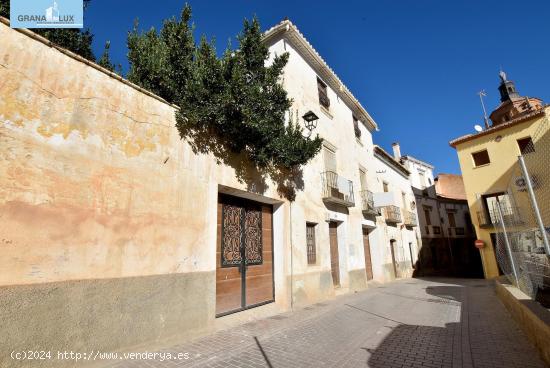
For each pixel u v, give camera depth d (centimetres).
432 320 666
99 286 396
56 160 377
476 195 1884
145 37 605
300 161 796
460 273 2675
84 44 614
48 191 364
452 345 480
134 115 483
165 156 523
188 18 595
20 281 326
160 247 486
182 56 576
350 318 697
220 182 633
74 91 410
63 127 390
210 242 581
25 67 366
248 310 698
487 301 916
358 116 1638
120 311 414
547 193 440
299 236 892
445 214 2839
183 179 548
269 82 666
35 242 344
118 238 429
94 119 427
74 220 383
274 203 845
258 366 402
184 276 517
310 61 1179
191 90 545
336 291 1076
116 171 443
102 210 416
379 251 1591
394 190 2138
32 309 331
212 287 569
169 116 544
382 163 2019
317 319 688
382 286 1398
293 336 548
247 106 585
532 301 580
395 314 740
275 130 686
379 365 403
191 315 518
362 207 1457
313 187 1023
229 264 675
